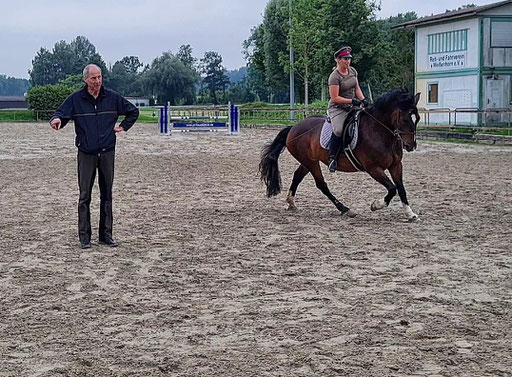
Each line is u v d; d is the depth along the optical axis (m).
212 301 7.84
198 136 41.47
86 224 10.81
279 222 12.80
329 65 56.06
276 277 8.88
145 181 19.45
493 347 6.22
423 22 45.72
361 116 12.80
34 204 15.27
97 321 7.17
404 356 6.01
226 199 15.88
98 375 5.70
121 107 10.80
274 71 79.75
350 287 8.34
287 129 14.07
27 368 5.89
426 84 46.59
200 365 5.88
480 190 17.02
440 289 8.23
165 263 9.73
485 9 41.44
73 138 38.91
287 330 6.76
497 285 8.41
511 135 35.50
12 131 46.59
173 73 111.56
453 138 36.47
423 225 12.38
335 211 14.04
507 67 42.31
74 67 151.12
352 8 55.25
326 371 5.69
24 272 9.29
